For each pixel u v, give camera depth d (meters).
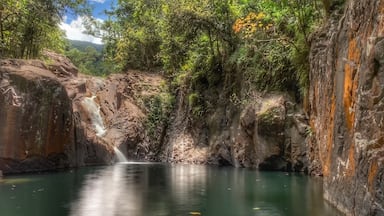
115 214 8.17
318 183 12.65
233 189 11.48
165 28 24.91
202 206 8.99
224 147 20.23
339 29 9.07
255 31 18.81
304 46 15.49
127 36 32.75
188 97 23.83
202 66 23.59
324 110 11.20
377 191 5.79
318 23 14.52
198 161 21.34
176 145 23.27
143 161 23.91
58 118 17.33
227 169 17.77
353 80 7.46
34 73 16.59
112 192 11.08
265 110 16.69
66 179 14.05
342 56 8.52
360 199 6.54
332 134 9.18
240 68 20.16
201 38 23.44
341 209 7.93
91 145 20.42
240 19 18.92
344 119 8.02
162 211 8.42
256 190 11.29
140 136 24.61
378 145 6.01
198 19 21.64
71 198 10.08
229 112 20.17
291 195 10.39
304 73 15.55
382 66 6.11
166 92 27.02
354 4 7.84
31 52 23.59
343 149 8.03
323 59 11.62
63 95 17.64
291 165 16.23
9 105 15.37
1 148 15.13
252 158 18.08
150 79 28.92
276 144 16.44
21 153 15.63
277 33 17.39
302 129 15.66
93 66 51.19
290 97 16.86
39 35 23.20
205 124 22.36
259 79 18.28
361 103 6.70
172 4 22.48
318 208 8.57
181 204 9.22
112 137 23.62
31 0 20.67
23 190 11.45
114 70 37.09
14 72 15.93
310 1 15.37
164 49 26.86
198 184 12.64
